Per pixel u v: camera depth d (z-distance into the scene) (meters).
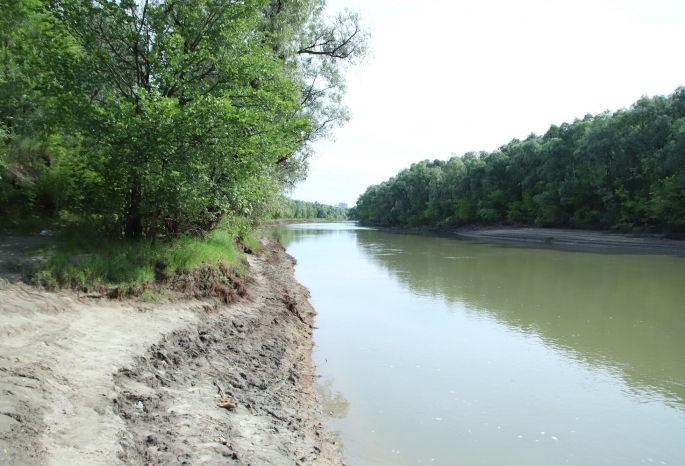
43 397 4.73
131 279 9.09
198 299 10.20
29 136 11.98
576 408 8.20
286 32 17.05
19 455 3.69
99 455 4.09
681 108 40.84
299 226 106.06
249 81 11.78
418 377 9.55
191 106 9.55
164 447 4.73
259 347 9.59
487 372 9.85
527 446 6.90
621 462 6.54
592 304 16.30
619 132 43.66
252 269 16.69
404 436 7.11
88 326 7.10
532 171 57.41
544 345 11.67
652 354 11.01
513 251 37.34
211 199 10.98
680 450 6.87
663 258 31.20
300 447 6.08
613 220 45.38
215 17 11.14
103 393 5.29
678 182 37.06
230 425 5.88
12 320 6.37
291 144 12.68
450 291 18.84
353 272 24.56
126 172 9.69
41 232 10.80
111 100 9.32
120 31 10.12
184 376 6.82
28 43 10.54
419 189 86.94
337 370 9.90
